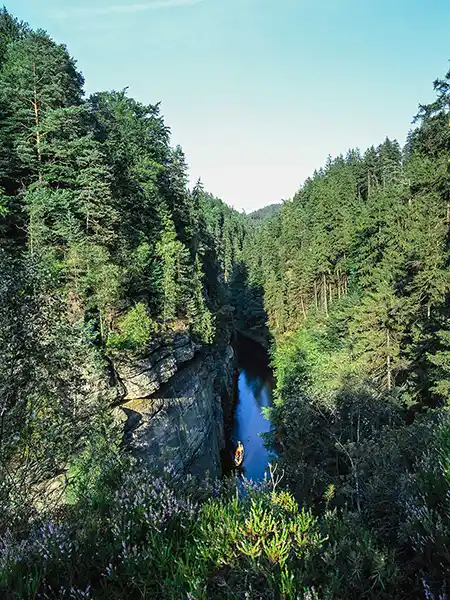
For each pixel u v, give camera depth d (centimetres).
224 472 2827
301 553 441
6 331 651
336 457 1675
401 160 7769
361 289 3491
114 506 530
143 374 2019
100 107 3381
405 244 2655
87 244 1975
